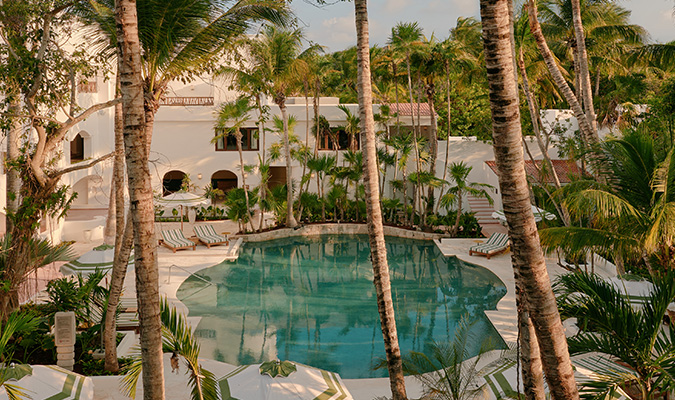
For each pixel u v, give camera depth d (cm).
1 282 1112
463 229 2705
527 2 1688
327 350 1359
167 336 700
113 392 1027
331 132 3222
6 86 1105
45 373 844
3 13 1161
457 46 2722
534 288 535
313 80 2809
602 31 2214
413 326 1525
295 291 1880
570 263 1997
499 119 530
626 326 738
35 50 1176
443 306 1703
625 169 1024
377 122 3133
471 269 2152
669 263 967
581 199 921
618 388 762
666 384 696
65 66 1244
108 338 1109
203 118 3244
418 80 2862
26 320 780
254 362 1281
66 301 1307
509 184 534
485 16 527
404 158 2720
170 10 816
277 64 2542
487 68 532
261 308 1695
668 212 892
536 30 1633
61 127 1112
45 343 1172
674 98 2112
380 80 3225
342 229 2864
